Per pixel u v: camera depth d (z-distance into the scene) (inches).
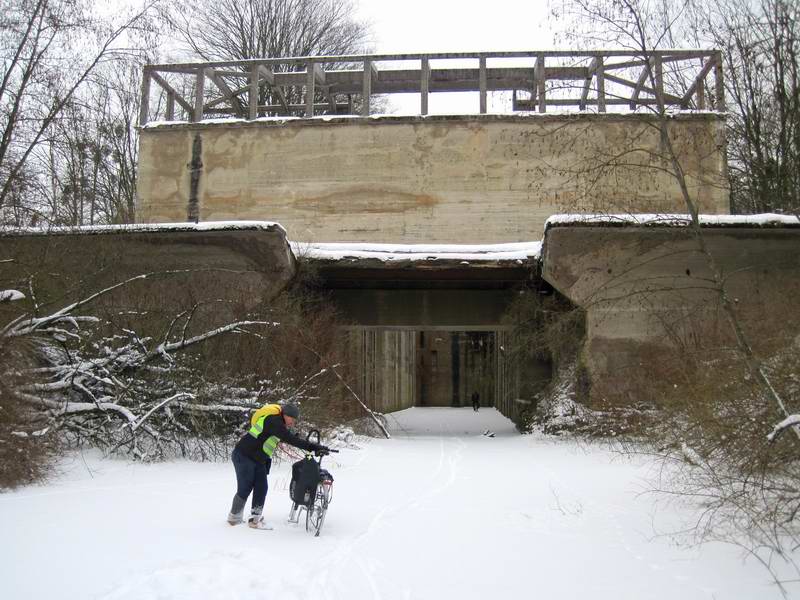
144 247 733.3
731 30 637.3
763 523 293.0
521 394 957.2
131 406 524.4
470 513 353.4
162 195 981.2
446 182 943.0
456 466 558.9
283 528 303.3
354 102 1512.1
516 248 835.4
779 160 693.9
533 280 882.1
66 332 500.7
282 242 731.4
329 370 733.9
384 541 288.7
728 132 785.6
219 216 970.7
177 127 986.7
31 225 650.8
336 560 252.7
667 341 710.5
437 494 414.9
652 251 714.8
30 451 393.4
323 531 302.2
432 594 219.1
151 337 567.5
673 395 496.4
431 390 2544.3
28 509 316.2
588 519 335.0
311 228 955.3
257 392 585.9
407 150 952.3
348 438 714.2
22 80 597.6
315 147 965.2
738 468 326.0
